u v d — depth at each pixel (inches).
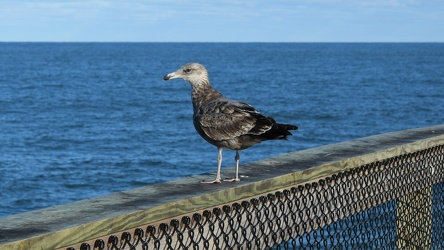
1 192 986.7
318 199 232.4
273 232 213.3
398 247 277.0
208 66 5871.1
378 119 1973.4
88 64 6378.0
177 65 6304.1
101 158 1270.9
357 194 249.1
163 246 181.3
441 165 302.8
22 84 3501.5
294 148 1378.0
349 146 275.9
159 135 1584.6
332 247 238.7
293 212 221.6
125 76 4389.8
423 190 290.5
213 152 1315.2
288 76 4264.3
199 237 191.5
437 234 300.7
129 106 2354.8
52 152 1352.1
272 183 216.8
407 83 3548.2
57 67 5634.8
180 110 2210.9
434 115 2079.2
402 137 297.9
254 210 209.8
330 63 6643.7
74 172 1134.4
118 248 167.5
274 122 244.4
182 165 1193.4
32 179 1072.8
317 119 1980.8
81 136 1590.8
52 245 149.9
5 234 148.0
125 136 1581.0
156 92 3026.6
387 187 264.4
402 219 277.4
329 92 2955.2
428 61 7185.0
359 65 6112.2
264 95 2822.3
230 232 201.6
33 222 159.0
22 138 1553.9
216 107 253.6
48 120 1930.4
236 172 226.4
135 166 1187.9
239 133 244.8
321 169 234.7
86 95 2842.0
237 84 3484.3
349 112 2133.4
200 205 191.3
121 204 179.6
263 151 1309.1
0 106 2333.9
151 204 179.5
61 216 165.5
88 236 158.1
